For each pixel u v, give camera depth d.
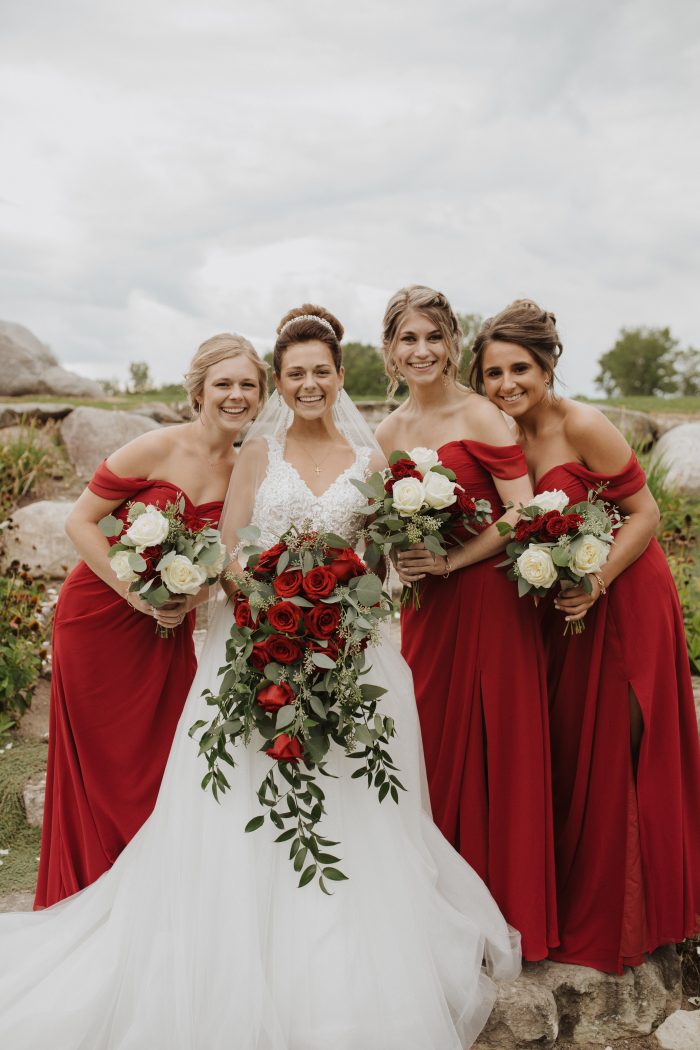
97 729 3.10
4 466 8.36
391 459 2.92
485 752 3.10
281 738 2.48
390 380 3.31
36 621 4.82
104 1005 2.61
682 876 3.06
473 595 3.10
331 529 2.88
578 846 3.11
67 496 8.45
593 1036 2.92
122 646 3.10
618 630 3.07
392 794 2.72
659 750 3.05
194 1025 2.46
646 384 60.56
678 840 3.04
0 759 4.37
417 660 3.31
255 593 2.54
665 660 3.08
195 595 2.93
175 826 2.72
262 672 2.54
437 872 2.94
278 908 2.63
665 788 3.04
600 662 3.09
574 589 2.92
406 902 2.71
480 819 3.08
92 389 13.84
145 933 2.66
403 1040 2.50
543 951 2.93
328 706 2.59
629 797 3.02
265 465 2.96
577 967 2.98
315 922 2.60
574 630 3.00
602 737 3.07
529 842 2.96
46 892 3.25
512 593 3.07
